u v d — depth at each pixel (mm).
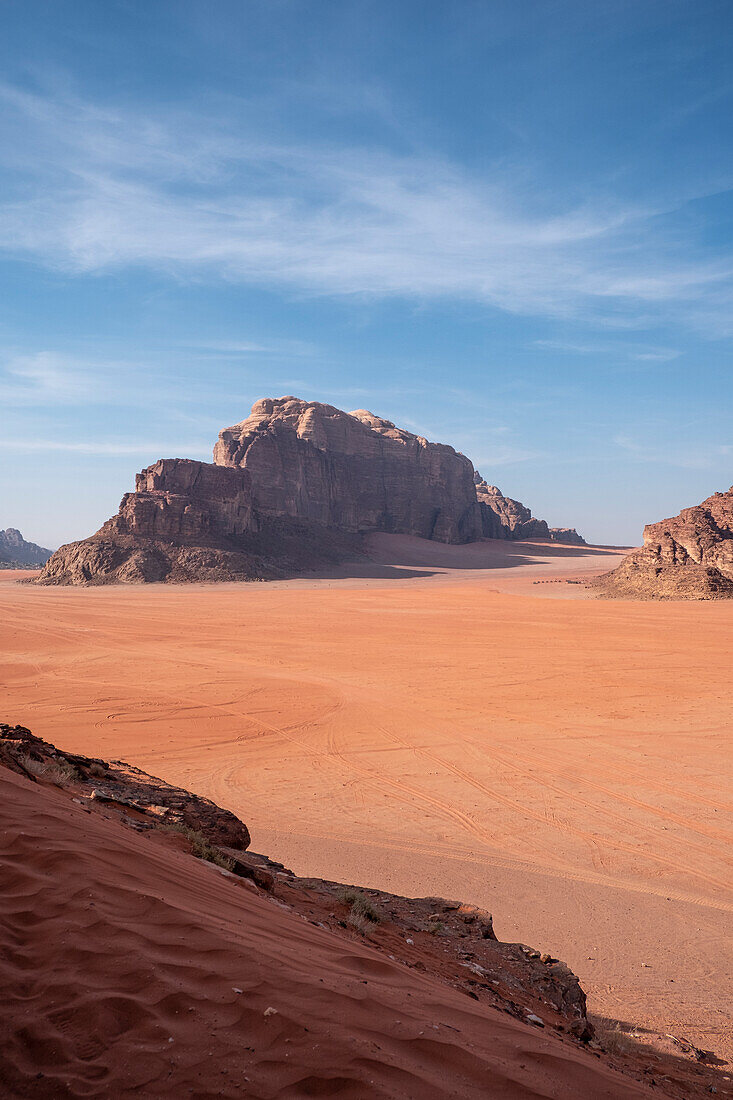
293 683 55750
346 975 5719
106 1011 4258
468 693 52562
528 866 22547
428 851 23484
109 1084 3688
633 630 90312
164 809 12117
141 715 43875
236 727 41844
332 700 49781
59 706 45750
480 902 19094
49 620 100562
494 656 70438
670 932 17875
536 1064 4934
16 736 13742
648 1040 11062
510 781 32469
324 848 22969
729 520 160625
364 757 36281
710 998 14211
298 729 41781
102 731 39750
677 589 136500
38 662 64500
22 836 6684
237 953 5281
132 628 92500
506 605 125938
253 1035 4281
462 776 33188
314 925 7969
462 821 27047
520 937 16859
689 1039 11789
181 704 47375
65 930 5129
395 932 10109
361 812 27703
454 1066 4496
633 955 16312
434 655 71062
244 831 13172
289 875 12117
